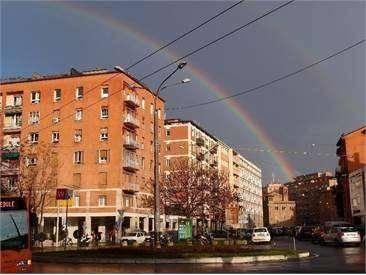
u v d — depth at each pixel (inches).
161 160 3100.4
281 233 3833.7
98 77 2632.9
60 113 2655.0
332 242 1755.7
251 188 5816.9
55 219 2506.2
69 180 2586.1
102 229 2522.1
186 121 3614.7
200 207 2568.9
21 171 2327.8
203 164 3786.9
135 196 2694.4
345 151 3287.4
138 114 2802.7
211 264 909.2
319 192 6382.9
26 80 2726.4
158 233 1094.4
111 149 2561.5
